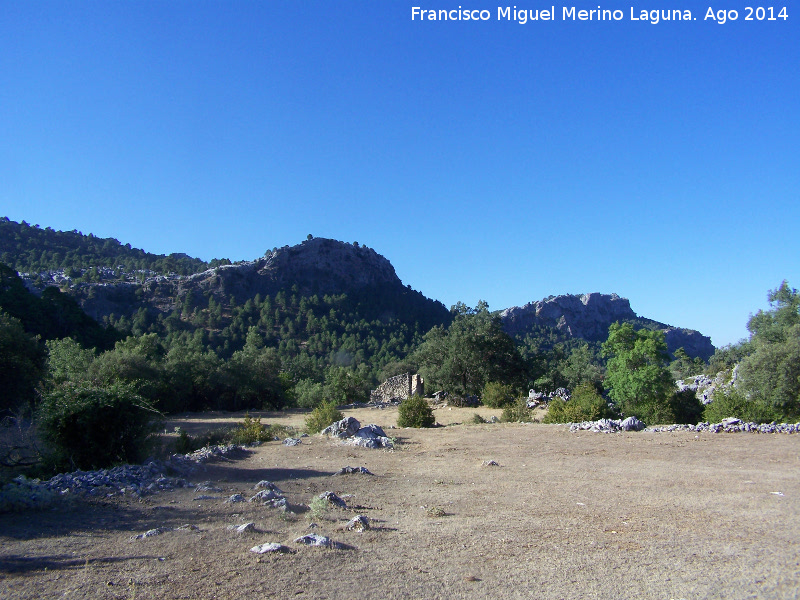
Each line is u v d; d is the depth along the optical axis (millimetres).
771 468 13922
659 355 29562
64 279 141500
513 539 7328
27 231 176000
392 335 151750
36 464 12867
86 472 11648
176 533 7324
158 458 14422
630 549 6887
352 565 6031
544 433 22812
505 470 14156
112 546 6699
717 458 15641
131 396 13414
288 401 64312
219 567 5867
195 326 132000
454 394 52844
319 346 136500
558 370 56406
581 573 5938
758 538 7453
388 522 8391
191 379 55531
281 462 15828
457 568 6031
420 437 22953
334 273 191125
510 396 44531
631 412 28969
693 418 29172
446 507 9641
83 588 5199
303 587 5305
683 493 10852
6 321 35562
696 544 7148
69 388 13258
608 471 13734
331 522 8258
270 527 7793
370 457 17000
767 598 5285
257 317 148875
